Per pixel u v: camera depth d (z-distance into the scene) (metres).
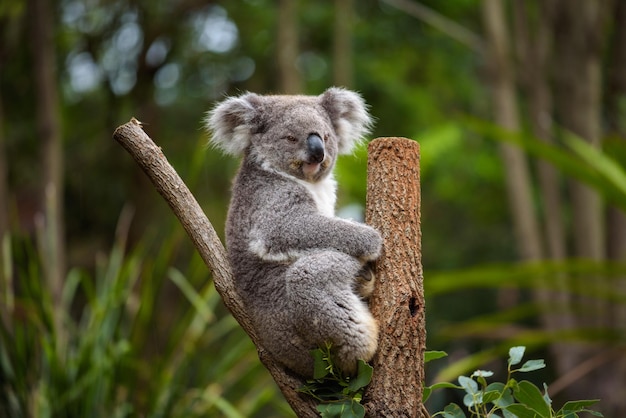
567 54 11.63
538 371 14.78
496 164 15.44
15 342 7.00
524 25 12.18
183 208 4.56
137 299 8.02
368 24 15.70
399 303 4.32
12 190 13.46
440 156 14.48
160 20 14.30
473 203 17.19
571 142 7.95
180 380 7.11
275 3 14.95
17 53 13.34
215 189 15.08
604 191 7.65
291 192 5.14
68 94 15.48
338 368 4.52
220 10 16.09
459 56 15.82
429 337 15.23
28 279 7.31
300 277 4.59
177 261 13.30
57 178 11.14
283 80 11.96
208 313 7.07
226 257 4.67
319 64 16.33
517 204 11.84
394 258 4.41
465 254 17.09
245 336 7.89
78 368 6.79
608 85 12.62
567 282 8.10
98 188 14.78
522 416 4.05
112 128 14.53
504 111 12.02
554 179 11.94
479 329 8.77
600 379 10.77
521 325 15.18
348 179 11.42
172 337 7.16
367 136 6.24
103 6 14.12
